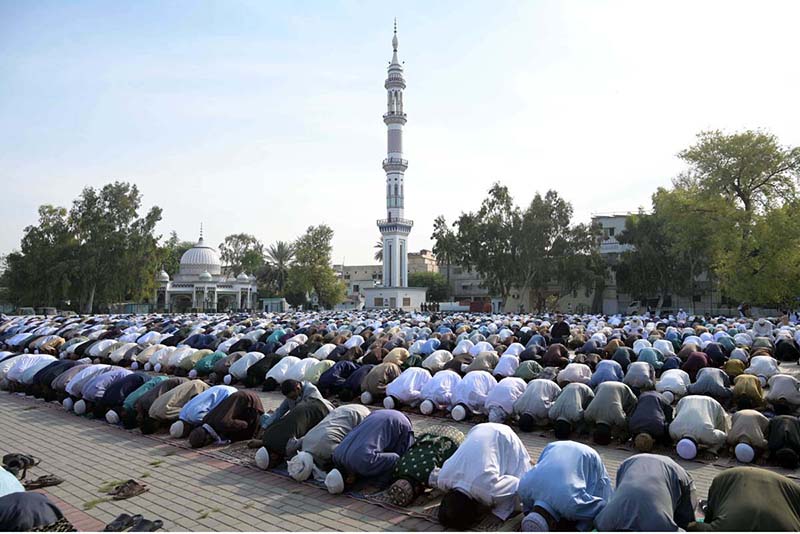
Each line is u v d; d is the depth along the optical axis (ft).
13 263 178.91
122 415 36.78
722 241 123.65
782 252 116.26
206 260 253.03
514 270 198.08
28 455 29.40
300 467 25.48
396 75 254.06
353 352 56.39
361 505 23.02
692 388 38.91
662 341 59.77
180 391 35.37
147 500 23.93
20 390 49.90
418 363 51.11
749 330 77.87
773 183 130.11
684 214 132.67
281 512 22.38
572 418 31.89
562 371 42.96
